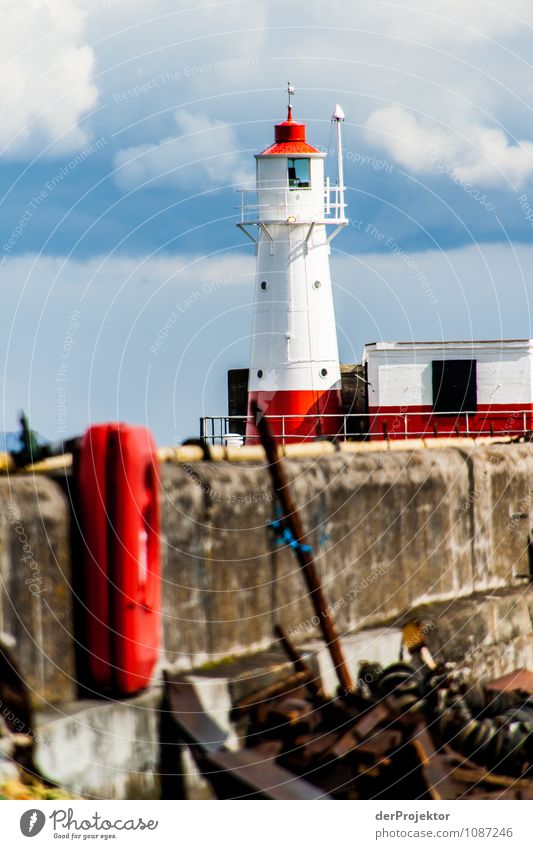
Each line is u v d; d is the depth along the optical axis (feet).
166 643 74.54
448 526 106.42
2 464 69.46
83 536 68.18
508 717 84.43
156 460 70.49
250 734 74.28
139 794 68.59
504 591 112.88
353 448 100.01
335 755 74.69
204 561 78.13
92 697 68.80
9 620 63.57
